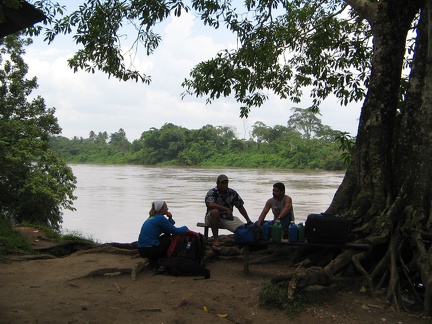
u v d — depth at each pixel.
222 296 5.32
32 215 20.81
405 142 6.82
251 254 7.27
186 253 6.14
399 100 7.54
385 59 7.16
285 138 113.06
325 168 95.56
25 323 4.35
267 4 8.93
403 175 6.73
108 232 23.61
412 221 6.25
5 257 7.32
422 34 6.94
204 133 121.75
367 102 7.20
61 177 22.47
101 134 168.12
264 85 12.59
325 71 11.78
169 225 6.26
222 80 9.70
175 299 5.20
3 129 20.78
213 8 9.34
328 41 10.98
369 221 6.55
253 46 10.07
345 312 5.10
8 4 4.17
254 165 105.25
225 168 105.50
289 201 7.01
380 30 7.27
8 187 20.56
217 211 7.01
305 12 11.30
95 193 45.19
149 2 8.12
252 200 38.66
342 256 6.02
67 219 28.19
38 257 7.51
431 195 6.36
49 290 5.42
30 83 23.62
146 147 130.00
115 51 9.62
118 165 127.94
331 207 7.08
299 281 5.19
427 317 5.14
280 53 11.65
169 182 60.31
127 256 7.46
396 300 5.43
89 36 9.20
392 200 6.66
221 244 7.53
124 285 5.68
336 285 5.74
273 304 5.03
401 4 7.26
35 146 21.47
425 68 6.82
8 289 5.45
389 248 6.08
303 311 4.96
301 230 6.09
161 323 4.54
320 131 118.06
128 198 40.53
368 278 5.74
